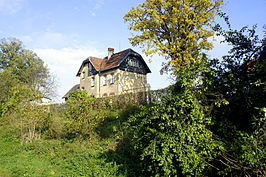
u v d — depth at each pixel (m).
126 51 30.72
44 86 35.09
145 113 6.07
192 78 5.34
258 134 4.56
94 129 11.53
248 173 4.48
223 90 5.71
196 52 17.48
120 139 9.32
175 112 5.20
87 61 33.94
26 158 9.38
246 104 5.21
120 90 28.03
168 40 19.62
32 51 40.03
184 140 5.01
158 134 5.28
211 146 4.76
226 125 5.29
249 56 5.99
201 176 5.05
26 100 14.36
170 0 18.03
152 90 15.74
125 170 6.76
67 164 8.14
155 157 5.02
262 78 5.09
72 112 11.50
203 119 5.13
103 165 7.56
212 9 18.56
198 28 18.28
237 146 4.70
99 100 19.28
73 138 11.36
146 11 18.72
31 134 13.20
